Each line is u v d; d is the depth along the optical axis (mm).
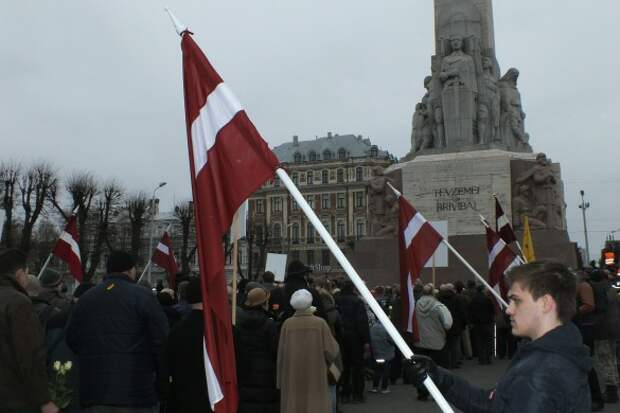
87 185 59656
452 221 27016
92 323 6598
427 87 30281
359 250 27781
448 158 27500
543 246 25188
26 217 56375
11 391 5742
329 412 8250
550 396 2992
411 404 13500
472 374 16781
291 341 8281
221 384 5316
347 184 119375
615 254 24438
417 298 15031
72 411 7840
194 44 5922
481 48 29969
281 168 5301
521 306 3369
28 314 5777
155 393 6867
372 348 14727
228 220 5562
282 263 19609
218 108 5727
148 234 80500
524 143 29547
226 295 5488
